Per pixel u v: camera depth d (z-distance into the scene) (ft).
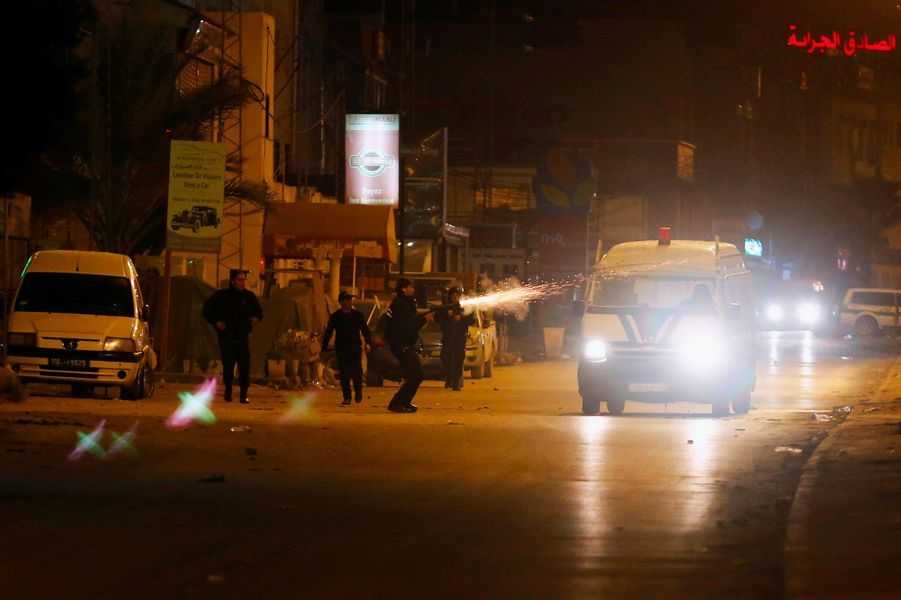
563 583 78.23
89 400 211.82
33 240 301.84
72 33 238.27
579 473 127.24
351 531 95.35
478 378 309.01
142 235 309.83
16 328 211.20
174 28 337.93
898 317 545.44
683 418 191.72
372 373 279.69
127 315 216.54
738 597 74.43
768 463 135.85
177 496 110.83
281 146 430.20
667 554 86.94
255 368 274.36
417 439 156.35
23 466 127.75
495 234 559.38
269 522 98.78
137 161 298.76
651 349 199.21
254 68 391.24
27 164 243.81
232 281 217.56
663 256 207.41
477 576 80.18
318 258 334.03
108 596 74.74
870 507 104.17
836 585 76.23
